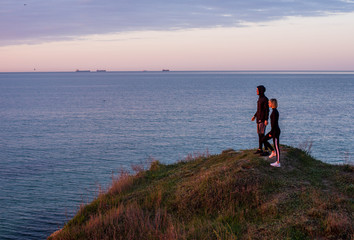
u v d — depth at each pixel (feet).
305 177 35.14
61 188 96.89
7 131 209.77
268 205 29.53
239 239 24.81
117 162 132.36
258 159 38.81
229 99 432.66
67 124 240.94
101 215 33.99
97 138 185.88
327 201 27.99
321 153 140.77
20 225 69.92
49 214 76.13
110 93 581.94
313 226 24.17
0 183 102.58
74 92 616.80
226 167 38.19
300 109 305.73
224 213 30.60
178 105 364.58
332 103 361.71
